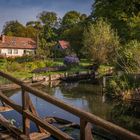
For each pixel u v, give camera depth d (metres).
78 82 30.30
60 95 21.42
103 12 41.31
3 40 66.12
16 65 36.34
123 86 19.58
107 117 13.98
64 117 13.08
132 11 38.88
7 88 23.42
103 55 34.03
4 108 6.71
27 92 5.09
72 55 47.75
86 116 3.63
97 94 21.56
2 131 5.66
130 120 13.28
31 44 69.00
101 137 9.10
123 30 36.28
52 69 38.06
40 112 14.10
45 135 6.14
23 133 5.18
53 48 64.50
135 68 21.41
